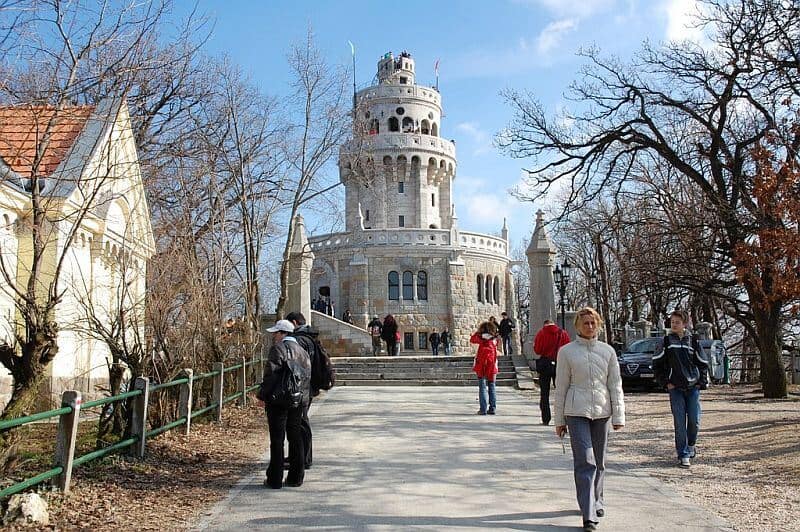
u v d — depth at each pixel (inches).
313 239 2253.9
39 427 542.0
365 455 454.0
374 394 868.6
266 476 369.4
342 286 2172.7
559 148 842.2
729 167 780.6
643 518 303.9
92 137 678.5
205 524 297.4
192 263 564.1
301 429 399.2
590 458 290.0
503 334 1470.2
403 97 2667.3
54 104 443.8
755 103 750.5
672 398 427.2
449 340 1990.7
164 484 368.2
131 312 555.2
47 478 314.3
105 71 423.2
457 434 541.3
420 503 331.9
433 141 2610.7
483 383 668.7
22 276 630.5
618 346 1477.6
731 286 823.7
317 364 408.5
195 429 545.3
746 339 1326.3
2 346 369.7
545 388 595.5
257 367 850.1
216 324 629.9
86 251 714.8
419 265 2162.9
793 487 361.7
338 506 326.3
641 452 472.7
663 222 866.8
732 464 425.1
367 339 1594.5
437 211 2662.4
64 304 657.6
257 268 846.5
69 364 689.0
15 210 585.6
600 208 1529.3
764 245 660.7
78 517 301.9
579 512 314.8
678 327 431.2
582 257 2097.7
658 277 842.2
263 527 293.0
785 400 784.9
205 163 731.4
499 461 435.2
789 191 623.2
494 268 2322.8
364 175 1147.9
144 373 451.8
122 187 776.9
